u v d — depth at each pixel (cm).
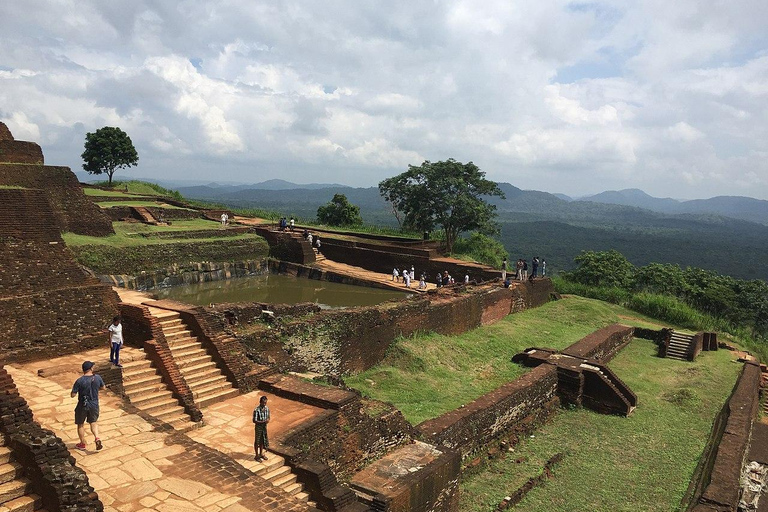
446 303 2766
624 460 1766
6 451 882
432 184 4741
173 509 873
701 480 1580
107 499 881
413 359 2302
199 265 3278
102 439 1062
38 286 1466
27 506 815
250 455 1148
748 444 1912
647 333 3428
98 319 1536
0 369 961
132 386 1337
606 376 2320
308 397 1414
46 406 1139
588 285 4884
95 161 5831
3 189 1460
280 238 3859
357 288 3328
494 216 4806
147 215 3972
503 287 3409
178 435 1115
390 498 1150
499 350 2695
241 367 1527
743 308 4566
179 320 1608
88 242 2808
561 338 3048
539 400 2127
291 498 952
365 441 1392
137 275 2880
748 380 2608
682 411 2242
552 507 1462
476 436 1711
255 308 1883
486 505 1454
